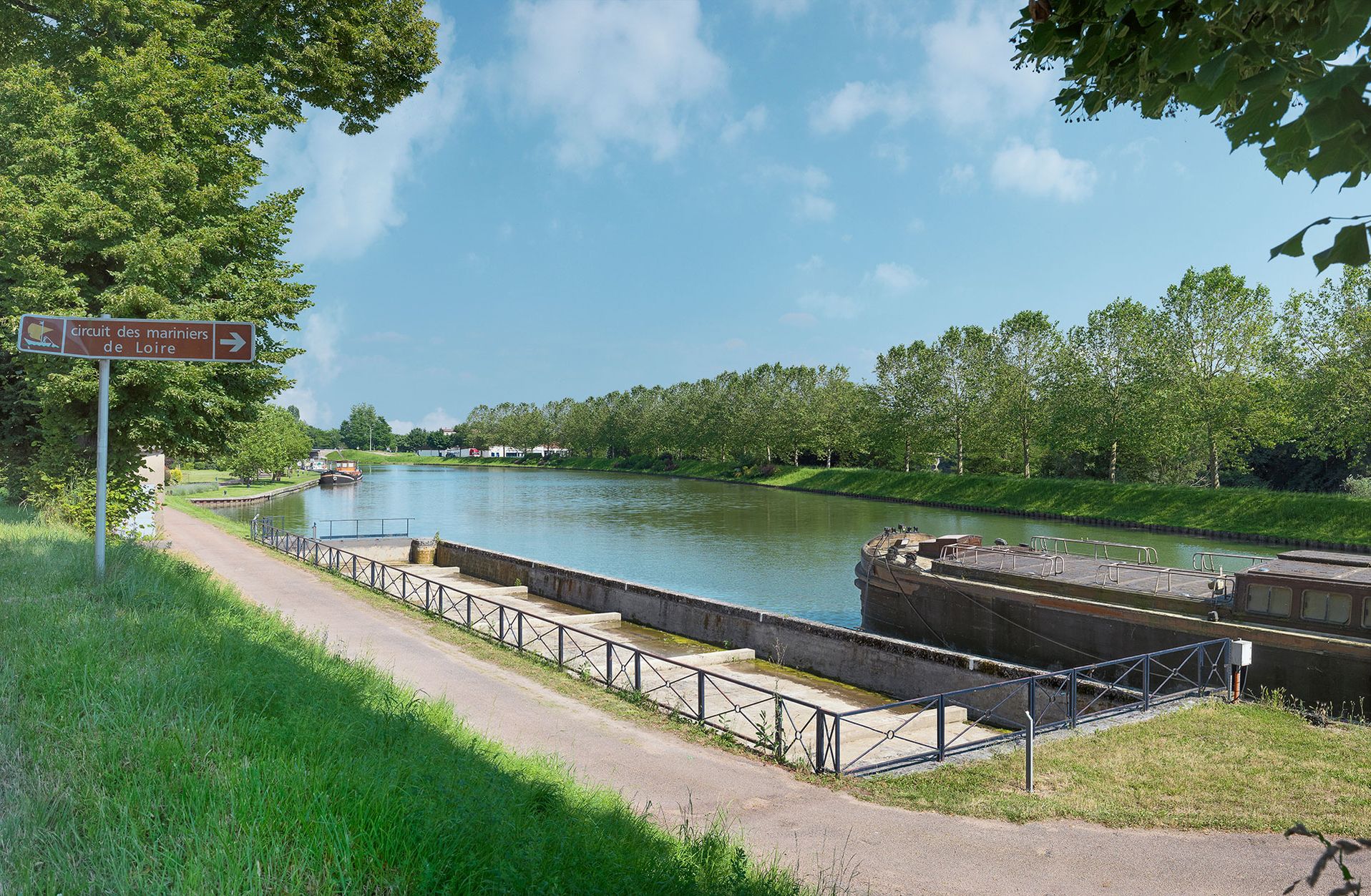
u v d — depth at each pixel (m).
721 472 131.75
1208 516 53.00
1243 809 9.45
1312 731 12.18
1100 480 66.25
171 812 4.86
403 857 4.77
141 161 18.81
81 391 19.02
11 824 4.45
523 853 5.20
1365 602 15.56
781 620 23.06
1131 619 19.09
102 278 20.83
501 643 19.31
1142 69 3.52
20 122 19.77
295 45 22.91
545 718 13.27
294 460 118.88
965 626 23.34
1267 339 55.09
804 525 59.88
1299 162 2.61
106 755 5.50
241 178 20.84
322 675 9.96
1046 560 24.69
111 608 10.18
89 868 4.13
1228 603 18.16
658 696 17.23
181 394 20.05
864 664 20.55
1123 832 8.93
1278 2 2.77
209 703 7.00
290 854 4.47
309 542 35.09
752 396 123.12
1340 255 2.29
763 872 6.77
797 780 10.83
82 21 19.80
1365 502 46.75
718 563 42.47
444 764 7.12
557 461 195.00
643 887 5.49
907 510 72.44
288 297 22.36
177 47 20.06
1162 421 59.38
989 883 7.69
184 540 36.41
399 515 68.81
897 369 90.56
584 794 7.93
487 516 67.88
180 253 18.83
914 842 8.66
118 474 22.72
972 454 85.56
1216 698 14.14
